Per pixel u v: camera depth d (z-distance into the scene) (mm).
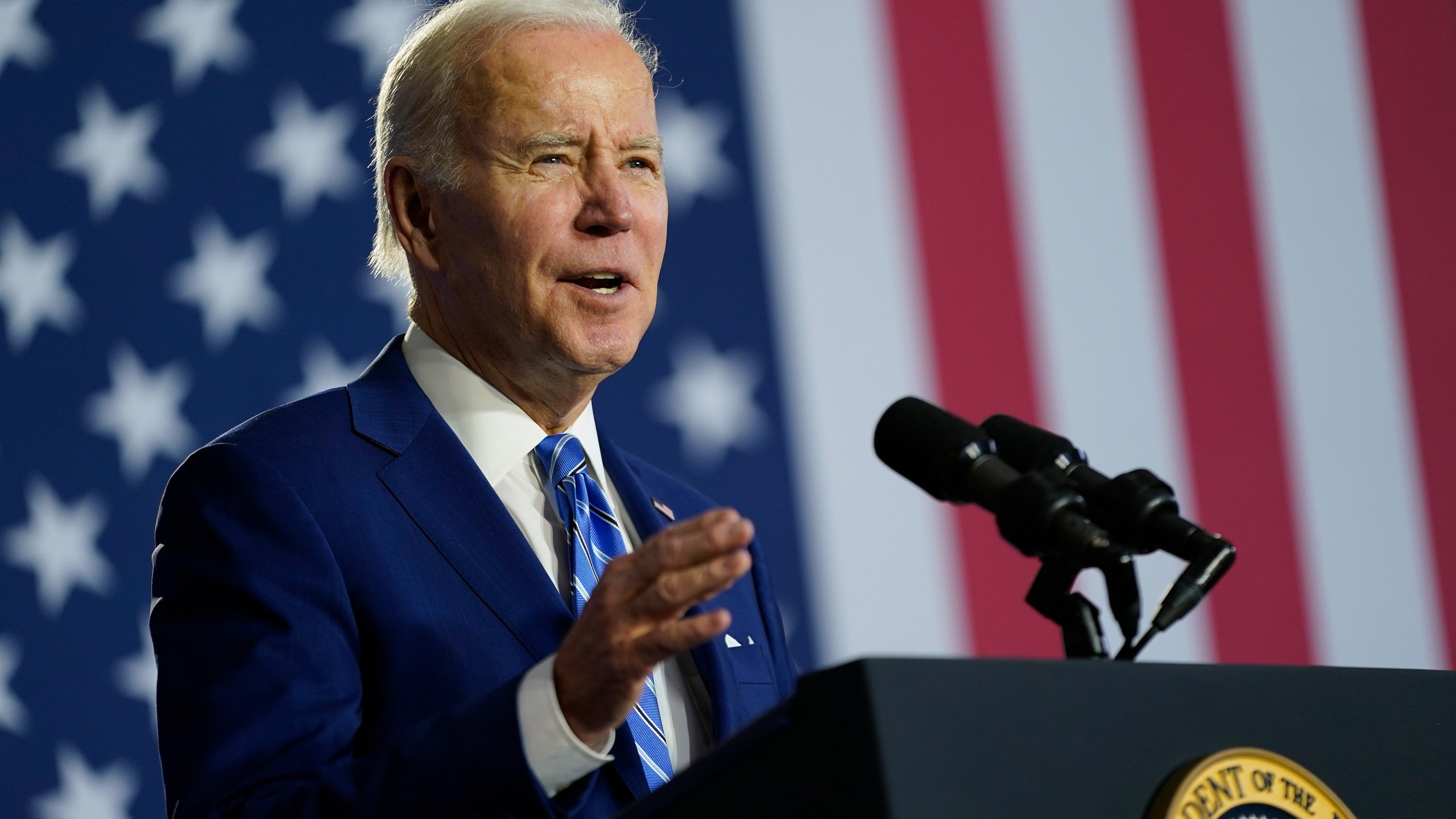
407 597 5652
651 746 5832
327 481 5812
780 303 14016
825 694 3309
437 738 4453
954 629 13648
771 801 3342
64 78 14000
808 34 14445
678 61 14242
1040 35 14781
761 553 7336
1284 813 3689
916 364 14102
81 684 13328
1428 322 14766
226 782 4918
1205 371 14477
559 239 6191
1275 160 14891
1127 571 4316
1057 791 3402
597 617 4012
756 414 13844
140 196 13867
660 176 6594
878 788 3188
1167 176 14742
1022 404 14188
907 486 13828
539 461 6434
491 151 6270
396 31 14203
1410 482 14531
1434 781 4090
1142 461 14281
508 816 4613
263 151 13984
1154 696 3666
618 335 6297
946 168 14438
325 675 5305
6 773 13188
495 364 6477
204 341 13703
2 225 13789
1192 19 15039
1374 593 14367
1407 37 15211
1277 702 3898
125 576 13461
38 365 13672
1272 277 14703
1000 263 14367
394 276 7176
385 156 6734
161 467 13555
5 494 13523
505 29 6434
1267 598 14273
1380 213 14898
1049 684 3508
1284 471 14430
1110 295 14484
